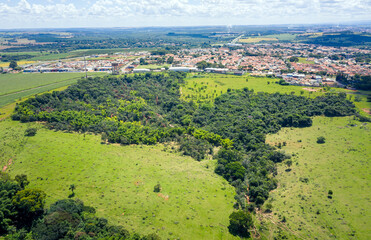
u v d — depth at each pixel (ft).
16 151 539.29
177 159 576.61
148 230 358.43
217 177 510.17
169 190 451.12
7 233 319.27
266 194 453.17
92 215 362.33
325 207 411.54
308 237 362.94
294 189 469.16
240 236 369.50
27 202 337.11
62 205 360.28
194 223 380.78
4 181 388.37
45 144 580.30
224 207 422.41
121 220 371.35
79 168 497.87
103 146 607.37
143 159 560.61
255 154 599.98
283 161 574.56
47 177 458.09
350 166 515.50
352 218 382.22
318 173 506.48
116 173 492.13
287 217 404.16
